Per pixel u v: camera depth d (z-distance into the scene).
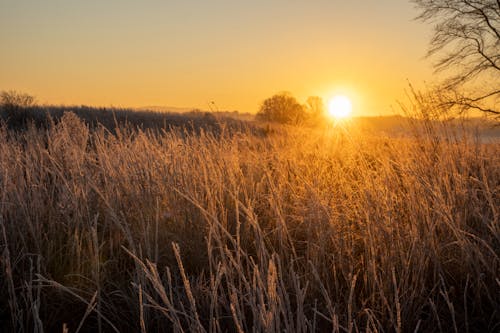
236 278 2.38
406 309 2.07
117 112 23.50
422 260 2.27
